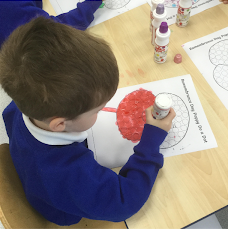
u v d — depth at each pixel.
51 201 0.49
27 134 0.48
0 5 0.75
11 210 0.44
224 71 0.65
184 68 0.68
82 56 0.35
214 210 0.50
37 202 0.54
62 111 0.38
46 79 0.34
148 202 0.53
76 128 0.49
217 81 0.65
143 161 0.54
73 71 0.35
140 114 0.64
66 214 0.58
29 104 0.38
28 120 0.46
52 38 0.35
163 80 0.67
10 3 0.76
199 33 0.72
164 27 0.59
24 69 0.34
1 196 0.44
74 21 0.78
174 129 0.60
